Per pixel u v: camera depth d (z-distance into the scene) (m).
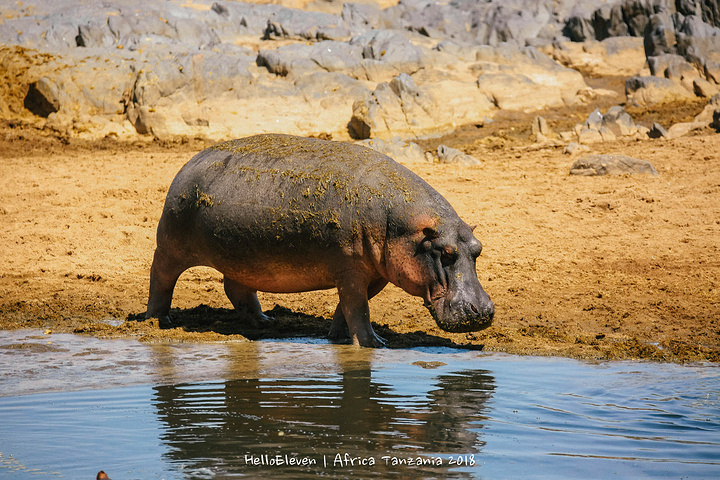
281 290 29.56
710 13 126.25
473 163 66.44
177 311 34.06
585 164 60.38
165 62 88.25
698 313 32.75
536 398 21.08
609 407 20.28
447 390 21.88
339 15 147.62
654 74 107.75
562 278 39.03
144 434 17.78
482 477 15.27
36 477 15.12
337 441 17.38
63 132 81.31
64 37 97.94
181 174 30.44
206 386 22.23
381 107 87.06
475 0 153.12
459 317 25.47
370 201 27.02
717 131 75.38
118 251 44.38
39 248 44.16
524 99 102.19
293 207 27.59
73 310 34.22
